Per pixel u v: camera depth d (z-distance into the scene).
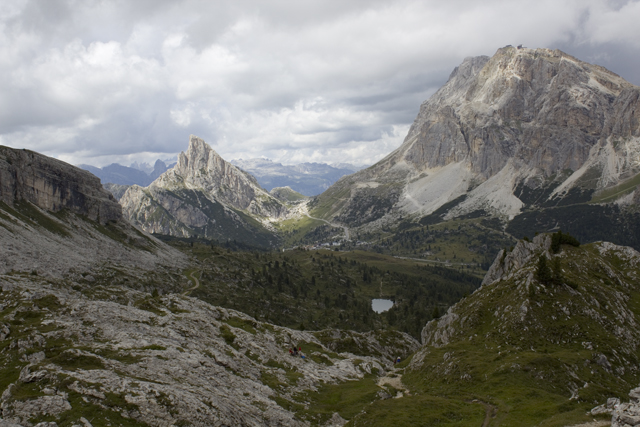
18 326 76.25
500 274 178.62
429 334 166.25
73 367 59.31
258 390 76.00
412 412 76.69
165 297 113.69
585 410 65.06
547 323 110.19
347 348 151.62
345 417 76.25
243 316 121.75
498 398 81.25
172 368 67.81
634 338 106.56
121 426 47.84
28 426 45.38
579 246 157.75
